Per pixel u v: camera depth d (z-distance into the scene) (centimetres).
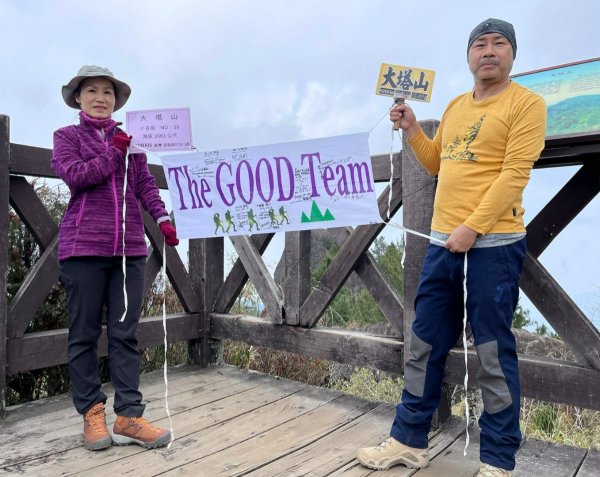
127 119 258
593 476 222
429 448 248
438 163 233
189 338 382
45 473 216
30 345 293
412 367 224
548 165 265
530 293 245
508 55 195
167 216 248
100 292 237
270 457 236
